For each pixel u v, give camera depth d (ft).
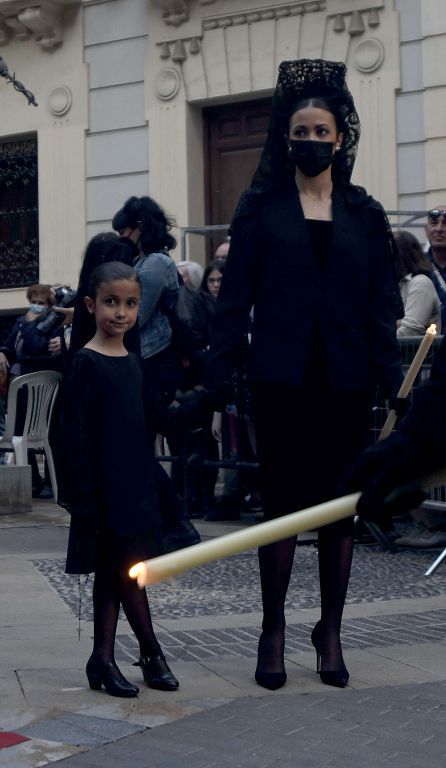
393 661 16.55
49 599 20.65
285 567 15.40
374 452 6.53
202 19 46.19
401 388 15.19
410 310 26.17
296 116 15.14
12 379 36.04
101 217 49.42
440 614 19.72
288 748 12.70
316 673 15.80
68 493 14.55
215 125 47.47
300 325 15.23
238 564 24.40
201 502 30.78
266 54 44.83
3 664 16.08
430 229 26.71
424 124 41.73
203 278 31.27
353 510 6.47
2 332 54.03
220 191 47.37
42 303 35.65
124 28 48.49
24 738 13.00
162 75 47.39
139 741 12.98
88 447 14.53
